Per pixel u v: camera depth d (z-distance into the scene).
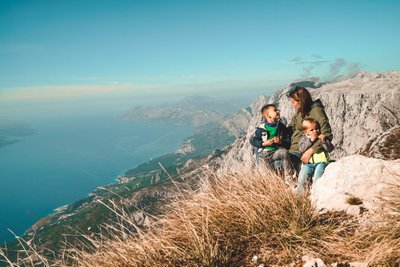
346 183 4.55
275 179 4.79
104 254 3.79
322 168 5.28
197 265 3.48
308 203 4.35
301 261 3.39
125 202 4.12
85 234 3.78
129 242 3.88
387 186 4.25
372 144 14.27
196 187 4.81
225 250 3.70
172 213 4.41
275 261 3.47
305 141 5.43
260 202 4.27
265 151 6.00
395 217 3.45
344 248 3.41
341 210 4.21
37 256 3.34
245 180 5.04
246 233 3.93
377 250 3.03
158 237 4.02
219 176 5.13
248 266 3.48
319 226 3.79
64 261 3.45
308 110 5.82
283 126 6.26
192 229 3.77
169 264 3.57
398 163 4.55
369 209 4.02
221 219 4.15
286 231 3.78
